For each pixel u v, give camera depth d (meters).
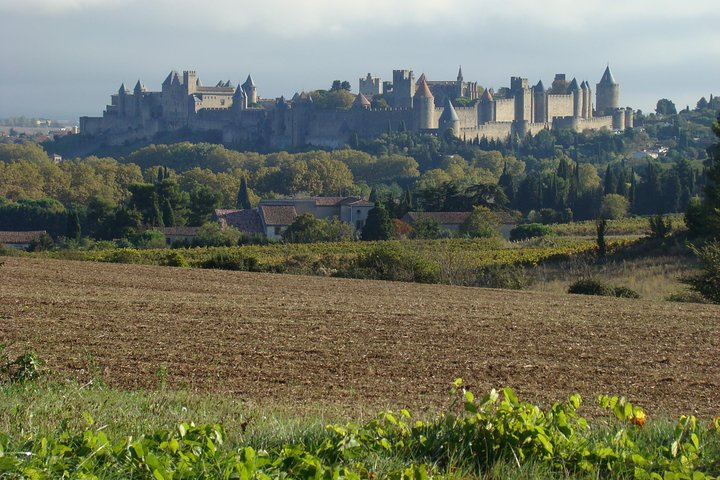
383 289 82.12
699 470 20.44
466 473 19.66
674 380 39.12
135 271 93.19
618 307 68.38
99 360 40.72
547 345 48.59
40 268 91.00
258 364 40.69
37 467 17.62
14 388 29.61
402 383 36.97
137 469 18.06
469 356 44.44
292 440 21.45
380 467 19.78
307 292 76.88
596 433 23.05
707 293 85.44
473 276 104.12
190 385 35.38
